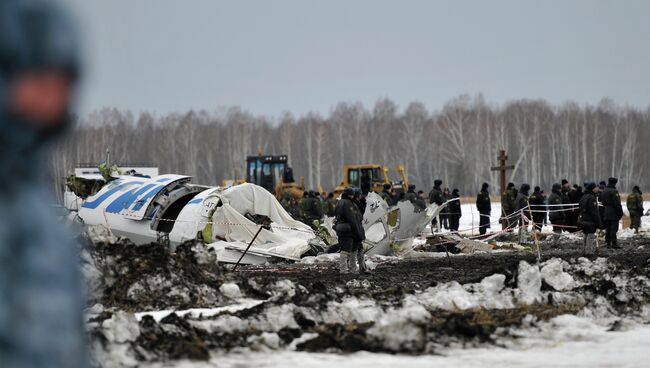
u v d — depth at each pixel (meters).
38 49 7.03
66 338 6.97
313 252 80.94
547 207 105.00
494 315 38.25
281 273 64.81
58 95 7.17
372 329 32.28
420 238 108.44
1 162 7.17
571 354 31.08
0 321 6.73
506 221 107.62
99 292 41.34
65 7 7.19
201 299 44.06
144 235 80.00
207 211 78.94
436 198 119.38
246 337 32.56
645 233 112.50
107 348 26.91
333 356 30.17
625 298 41.66
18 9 6.99
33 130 7.16
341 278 59.03
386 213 82.25
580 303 41.88
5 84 7.03
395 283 54.62
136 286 43.22
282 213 83.06
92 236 45.53
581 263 52.41
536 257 74.12
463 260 75.56
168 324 32.66
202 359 28.70
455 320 33.81
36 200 7.28
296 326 35.31
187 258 48.69
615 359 30.27
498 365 29.11
